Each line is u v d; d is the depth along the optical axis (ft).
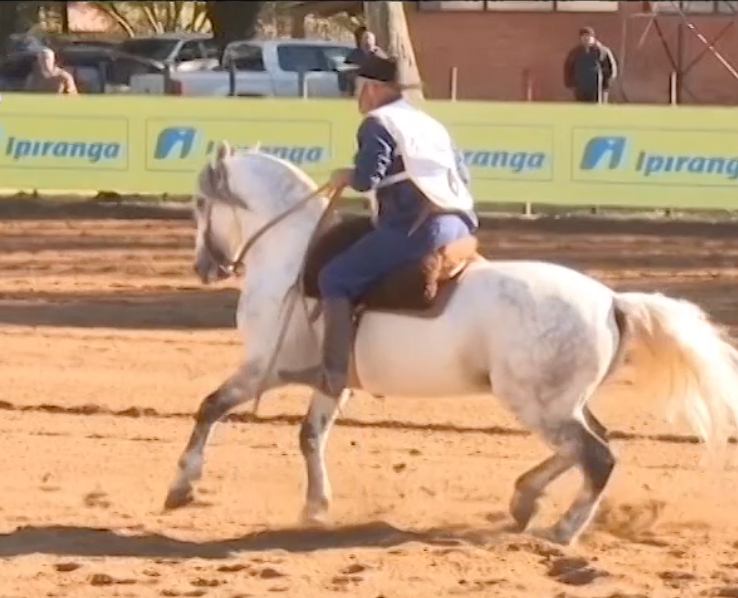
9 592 35.22
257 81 135.54
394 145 38.24
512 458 49.93
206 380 61.11
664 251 89.61
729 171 93.30
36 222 97.86
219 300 78.23
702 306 76.28
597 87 114.32
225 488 45.93
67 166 99.35
